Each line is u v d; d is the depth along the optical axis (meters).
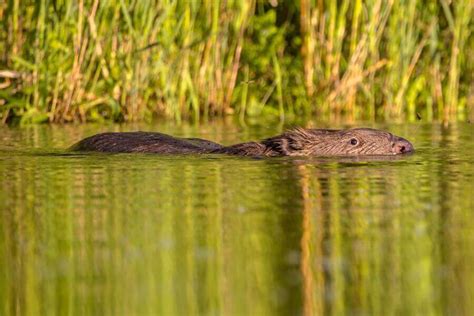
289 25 55.34
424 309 18.25
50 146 39.16
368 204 26.77
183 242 22.73
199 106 52.75
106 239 23.05
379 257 21.42
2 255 21.84
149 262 21.17
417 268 20.59
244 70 54.25
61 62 48.84
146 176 31.39
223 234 23.39
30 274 20.47
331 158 35.78
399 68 53.03
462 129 45.78
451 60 53.34
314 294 19.08
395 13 52.22
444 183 29.88
